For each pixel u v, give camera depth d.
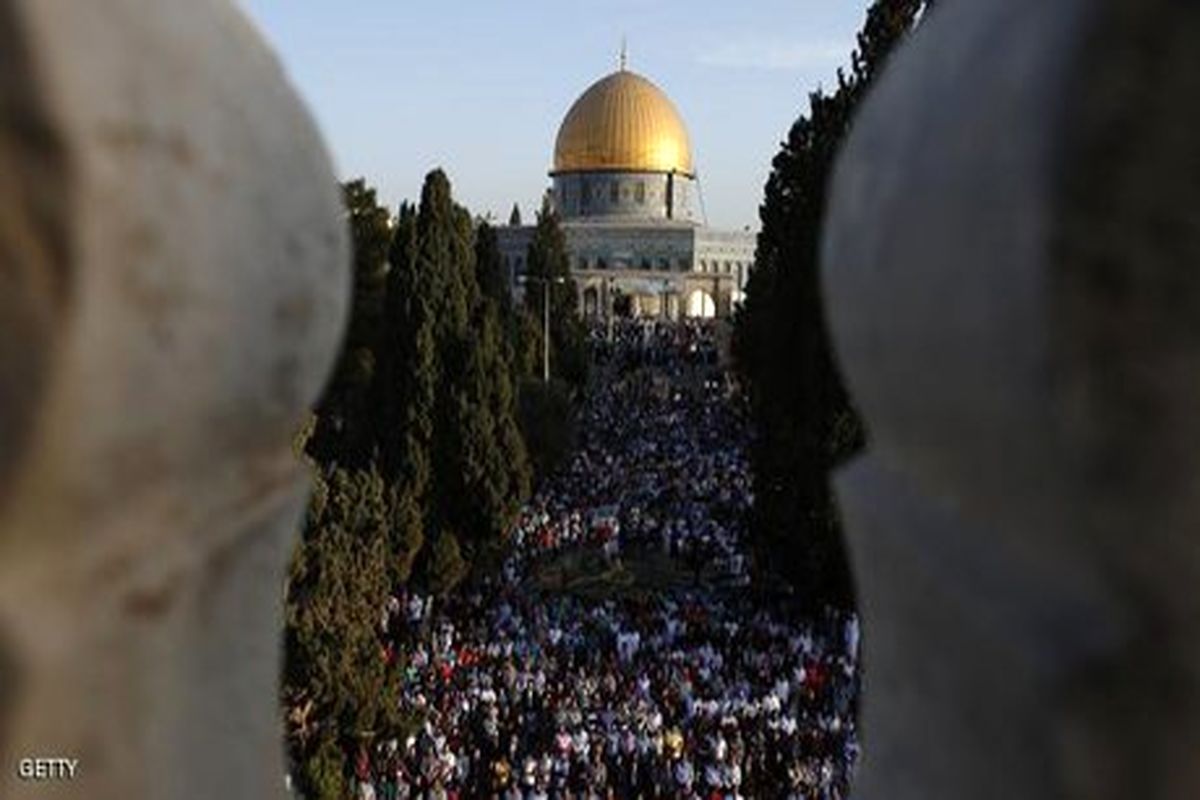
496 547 41.16
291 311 2.30
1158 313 1.77
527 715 27.56
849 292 2.22
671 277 140.38
